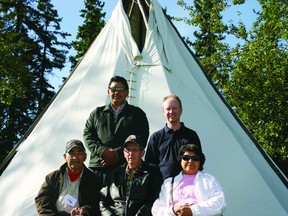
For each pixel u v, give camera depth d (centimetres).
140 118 560
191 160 449
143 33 789
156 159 510
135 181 463
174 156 496
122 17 771
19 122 2667
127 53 739
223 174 635
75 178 499
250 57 1506
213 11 1933
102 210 468
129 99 689
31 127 742
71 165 491
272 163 759
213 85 802
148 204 456
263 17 1675
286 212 618
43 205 482
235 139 682
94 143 543
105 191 479
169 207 434
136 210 458
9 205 600
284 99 1471
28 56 2342
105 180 534
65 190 496
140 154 468
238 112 1583
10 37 1984
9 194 616
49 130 679
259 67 1506
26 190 608
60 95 728
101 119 559
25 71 1941
